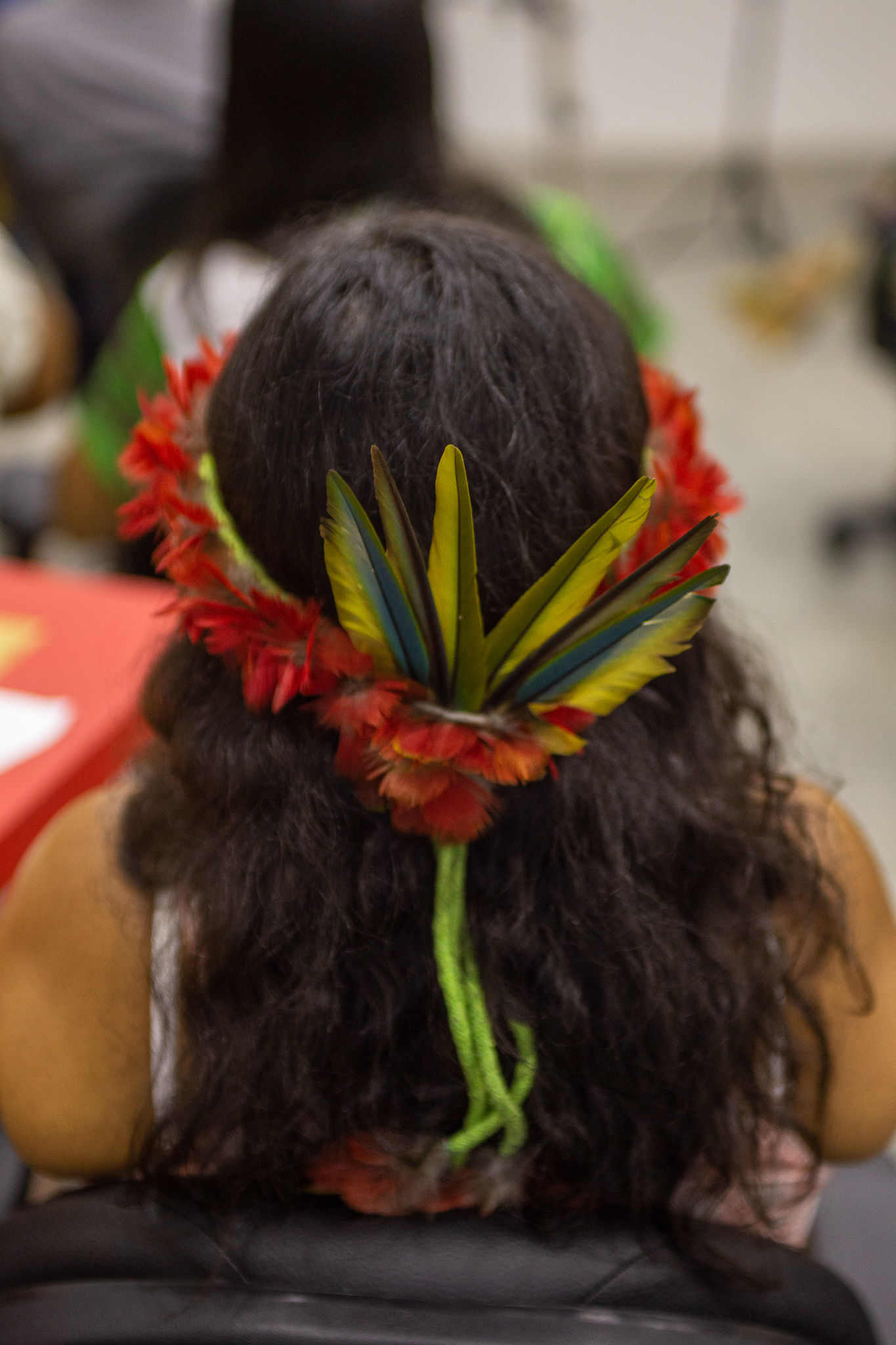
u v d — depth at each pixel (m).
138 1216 0.51
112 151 1.79
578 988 0.53
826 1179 0.67
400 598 0.47
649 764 0.56
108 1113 0.62
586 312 0.51
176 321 1.21
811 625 2.58
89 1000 0.61
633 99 5.72
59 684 1.02
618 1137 0.54
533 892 0.54
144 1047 0.61
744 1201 0.60
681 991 0.54
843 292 3.88
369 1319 0.45
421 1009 0.54
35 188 1.87
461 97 5.77
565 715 0.50
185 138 1.79
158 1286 0.47
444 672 0.49
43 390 1.73
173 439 0.58
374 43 1.12
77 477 1.42
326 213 1.05
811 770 0.73
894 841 1.97
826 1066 0.59
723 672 0.61
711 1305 0.49
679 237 5.09
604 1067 0.54
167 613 0.54
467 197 1.17
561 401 0.49
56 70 1.78
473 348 0.48
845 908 0.60
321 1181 0.54
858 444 3.37
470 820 0.50
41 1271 0.50
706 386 3.74
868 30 5.42
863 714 2.29
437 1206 0.52
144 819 0.59
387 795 0.50
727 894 0.56
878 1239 0.79
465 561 0.45
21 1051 0.62
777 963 0.57
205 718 0.56
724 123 5.70
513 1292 0.48
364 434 0.48
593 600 0.52
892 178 2.58
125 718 0.98
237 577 0.54
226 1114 0.54
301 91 1.13
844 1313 0.50
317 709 0.51
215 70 1.82
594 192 5.59
